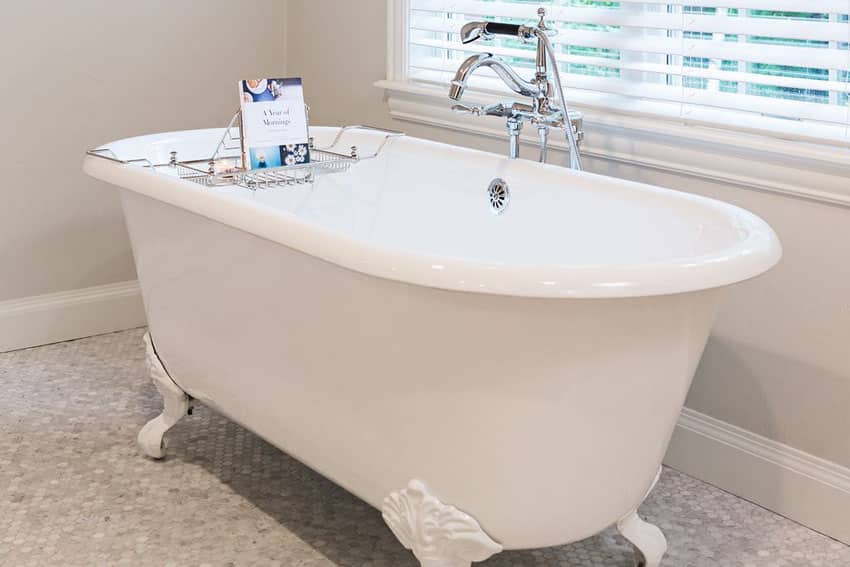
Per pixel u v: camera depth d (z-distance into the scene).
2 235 3.33
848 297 2.29
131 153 2.79
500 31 2.49
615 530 2.36
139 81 3.51
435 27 3.16
